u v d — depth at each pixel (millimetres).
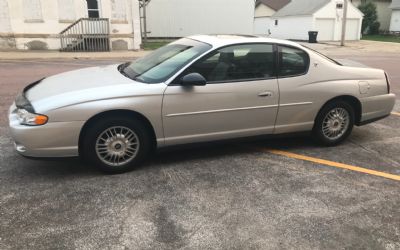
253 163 4898
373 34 49469
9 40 19766
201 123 4668
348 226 3537
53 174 4449
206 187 4211
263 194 4086
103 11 20969
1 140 5496
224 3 33156
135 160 4539
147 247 3148
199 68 4598
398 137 6105
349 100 5516
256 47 4918
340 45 31562
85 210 3678
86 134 4254
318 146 5586
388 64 17297
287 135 5281
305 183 4371
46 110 4047
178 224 3486
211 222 3533
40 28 20078
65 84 4574
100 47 21156
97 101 4188
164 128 4516
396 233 3455
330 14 38750
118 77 4762
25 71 12797
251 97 4828
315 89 5188
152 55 5406
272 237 3334
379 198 4070
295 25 41688
